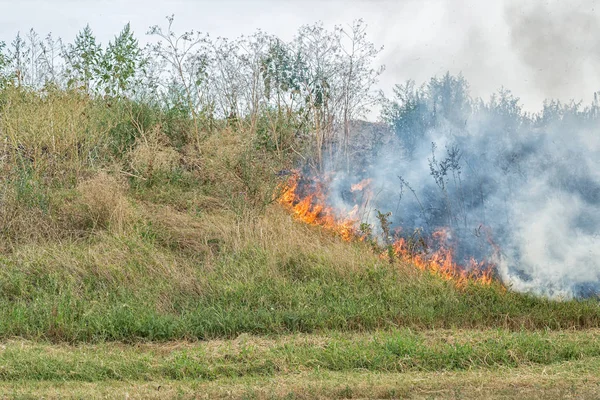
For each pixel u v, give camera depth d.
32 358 6.44
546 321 8.23
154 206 10.80
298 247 9.73
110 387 5.83
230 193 10.89
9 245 9.55
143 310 7.92
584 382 5.91
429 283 8.95
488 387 5.77
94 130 12.08
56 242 9.69
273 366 6.44
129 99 13.00
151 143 12.20
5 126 11.62
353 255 9.51
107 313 7.73
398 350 6.74
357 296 8.48
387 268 9.28
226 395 5.58
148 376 6.15
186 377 6.11
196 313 7.94
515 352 6.76
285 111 13.13
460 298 8.70
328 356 6.59
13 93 12.63
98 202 10.28
